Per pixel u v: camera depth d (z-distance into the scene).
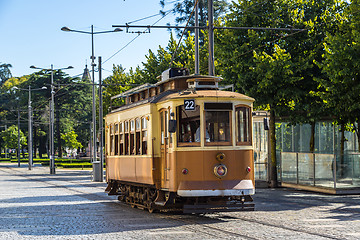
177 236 11.85
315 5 28.00
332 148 27.62
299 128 29.09
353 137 28.02
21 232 13.23
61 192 28.39
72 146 94.38
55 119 99.69
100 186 33.78
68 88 95.50
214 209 14.32
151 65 41.56
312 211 16.97
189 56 36.88
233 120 14.91
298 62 26.23
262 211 17.03
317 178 25.06
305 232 12.28
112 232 12.80
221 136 14.84
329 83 23.72
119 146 20.31
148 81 41.53
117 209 18.64
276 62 25.81
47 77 95.25
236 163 14.80
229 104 14.91
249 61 27.27
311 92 24.89
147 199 17.33
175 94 15.38
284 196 23.11
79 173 56.12
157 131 16.22
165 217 15.69
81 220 15.47
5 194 27.30
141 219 15.30
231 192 14.51
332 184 23.91
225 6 53.06
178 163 14.77
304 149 28.86
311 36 27.56
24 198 24.50
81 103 98.94
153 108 16.27
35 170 66.88
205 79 15.74
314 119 26.31
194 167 14.66
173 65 40.06
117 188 21.83
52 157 56.28
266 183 29.05
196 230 12.74
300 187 26.47
